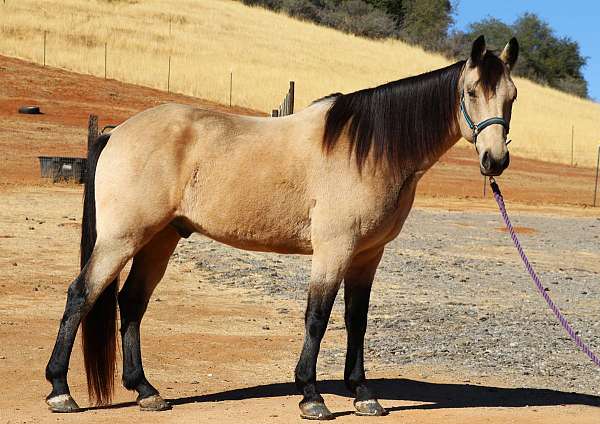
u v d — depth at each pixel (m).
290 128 7.03
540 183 43.47
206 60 60.91
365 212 6.76
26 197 23.33
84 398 7.50
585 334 11.24
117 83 50.91
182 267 15.20
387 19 100.50
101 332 7.02
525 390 8.21
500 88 6.52
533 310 12.92
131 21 67.50
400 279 15.20
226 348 9.75
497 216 27.48
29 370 8.34
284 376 8.59
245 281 14.14
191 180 6.96
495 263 17.75
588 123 72.94
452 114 6.89
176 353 9.42
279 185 6.87
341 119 6.88
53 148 35.31
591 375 9.08
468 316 12.09
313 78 62.53
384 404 7.48
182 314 11.55
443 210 28.62
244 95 54.22
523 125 66.94
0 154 33.00
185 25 70.88
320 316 6.76
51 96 45.31
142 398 7.06
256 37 73.56
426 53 91.12
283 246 7.02
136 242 6.93
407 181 6.89
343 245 6.75
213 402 7.42
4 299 11.82
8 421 6.58
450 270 16.50
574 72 113.50
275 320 11.49
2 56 51.06
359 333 7.19
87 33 60.06
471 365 9.36
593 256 19.80
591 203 36.22
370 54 79.88
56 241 16.84
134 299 7.41
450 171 43.94
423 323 11.47
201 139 6.98
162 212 6.94
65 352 6.91
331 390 8.08
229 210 6.92
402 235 21.28
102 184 6.98
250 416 6.85
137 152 6.93
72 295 6.89
